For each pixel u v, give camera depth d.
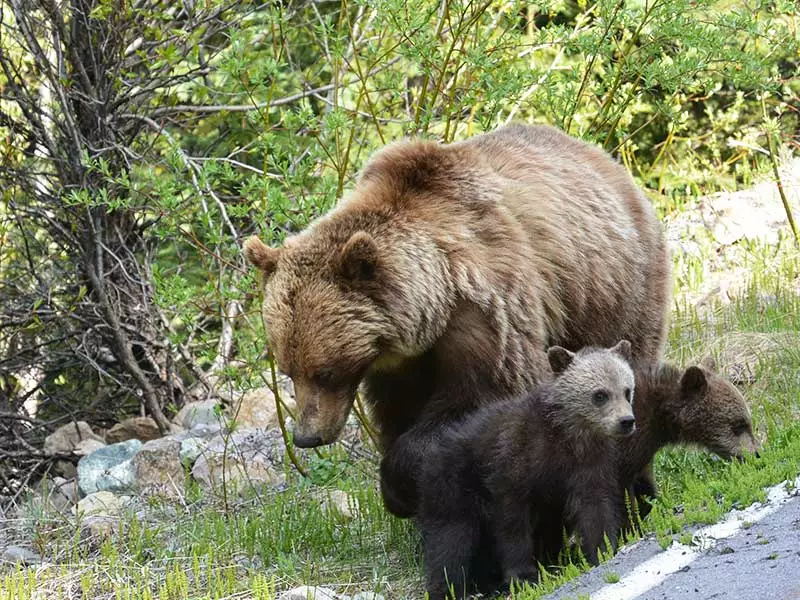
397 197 9.89
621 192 11.59
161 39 16.17
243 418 15.11
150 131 17.80
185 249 18.22
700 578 7.49
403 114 16.75
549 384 8.78
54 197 16.67
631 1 16.20
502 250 9.77
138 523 12.12
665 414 9.27
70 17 16.77
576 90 15.81
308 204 12.06
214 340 16.27
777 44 14.96
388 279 9.36
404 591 9.76
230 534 11.41
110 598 10.12
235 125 19.03
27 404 18.81
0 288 17.58
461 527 8.98
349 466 13.06
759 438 11.01
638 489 9.77
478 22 14.40
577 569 8.35
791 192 18.75
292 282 9.50
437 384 9.78
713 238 18.11
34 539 12.29
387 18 13.03
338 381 9.41
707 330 14.49
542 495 8.75
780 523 8.00
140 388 17.14
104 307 16.59
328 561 10.65
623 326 11.06
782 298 15.13
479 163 10.37
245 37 16.31
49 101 18.66
